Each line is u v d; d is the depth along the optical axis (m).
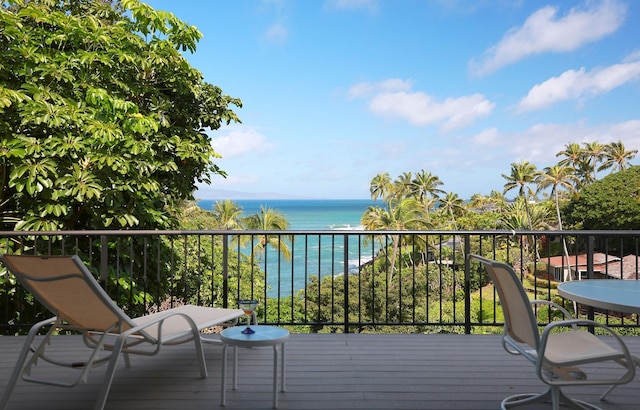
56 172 7.10
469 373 3.40
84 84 7.62
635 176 40.84
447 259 29.69
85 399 2.94
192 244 14.85
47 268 2.71
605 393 2.94
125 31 8.09
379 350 3.95
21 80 7.59
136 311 8.56
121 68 8.20
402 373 3.40
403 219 42.31
